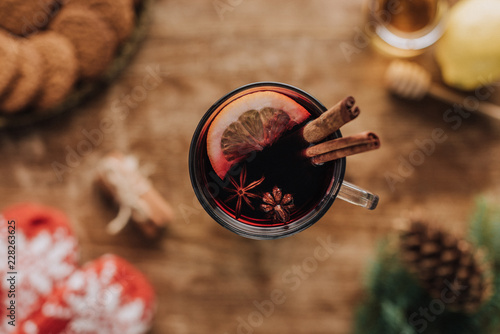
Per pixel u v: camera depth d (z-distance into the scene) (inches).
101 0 19.3
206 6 20.3
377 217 20.6
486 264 19.1
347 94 20.4
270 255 20.6
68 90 19.4
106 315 19.8
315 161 14.8
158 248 20.6
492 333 19.8
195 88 20.4
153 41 20.4
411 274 19.7
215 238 20.6
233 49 20.4
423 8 19.4
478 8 18.8
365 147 13.1
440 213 20.5
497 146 20.5
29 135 20.3
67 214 20.5
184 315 20.6
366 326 20.0
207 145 14.9
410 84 20.0
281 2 20.4
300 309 20.7
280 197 15.0
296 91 14.8
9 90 18.9
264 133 14.8
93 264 20.1
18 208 20.2
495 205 19.9
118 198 20.1
